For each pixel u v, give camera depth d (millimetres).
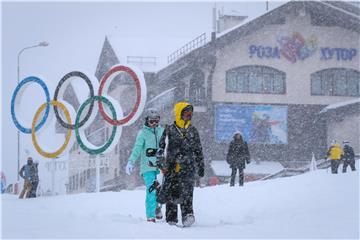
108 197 15375
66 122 20125
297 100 46875
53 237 6000
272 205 10883
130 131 45812
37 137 20984
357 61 47969
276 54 47000
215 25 51875
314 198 11023
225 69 46031
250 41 46625
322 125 46750
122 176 45219
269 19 45812
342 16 47031
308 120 46844
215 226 7957
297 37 47375
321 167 37688
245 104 46094
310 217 8125
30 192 21500
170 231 6785
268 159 45938
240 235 6523
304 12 46844
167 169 8055
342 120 45781
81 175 45812
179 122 8164
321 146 46406
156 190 8625
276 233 6695
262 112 46281
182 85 45062
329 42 47906
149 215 8797
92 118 19609
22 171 21578
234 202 12312
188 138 8102
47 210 10578
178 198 7934
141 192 17297
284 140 46281
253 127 46000
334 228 7000
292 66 47156
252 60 46562
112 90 50375
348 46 48094
